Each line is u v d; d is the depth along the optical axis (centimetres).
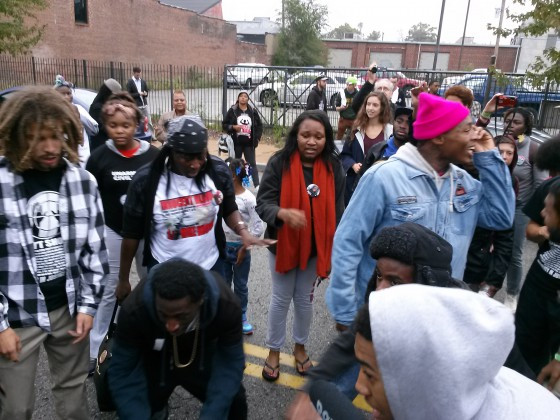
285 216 283
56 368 236
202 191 263
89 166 319
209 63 3919
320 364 159
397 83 1234
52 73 2355
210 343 221
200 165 256
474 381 88
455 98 386
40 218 209
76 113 216
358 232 230
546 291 263
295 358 349
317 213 306
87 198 223
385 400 99
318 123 298
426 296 91
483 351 88
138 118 324
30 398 219
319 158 311
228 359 215
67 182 215
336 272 233
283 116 1388
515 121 436
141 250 323
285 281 322
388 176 226
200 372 226
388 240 165
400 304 90
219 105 1859
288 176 305
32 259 208
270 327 332
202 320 197
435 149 225
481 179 242
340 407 129
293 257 309
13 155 200
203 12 4612
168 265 186
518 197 421
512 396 99
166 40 3378
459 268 239
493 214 242
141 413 204
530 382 108
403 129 401
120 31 2933
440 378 86
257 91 1435
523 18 706
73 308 224
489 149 238
